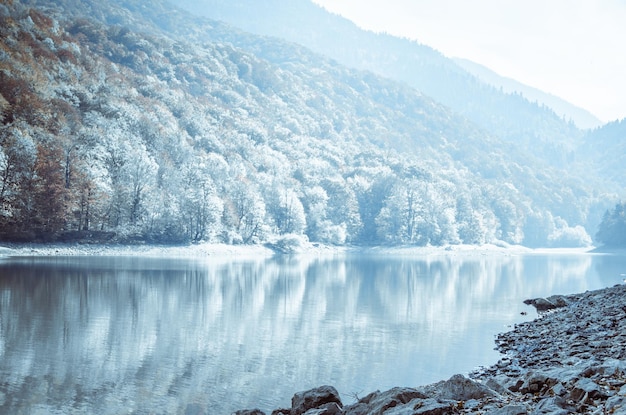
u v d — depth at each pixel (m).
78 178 140.50
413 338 31.94
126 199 144.25
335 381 22.92
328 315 41.62
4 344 29.31
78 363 25.75
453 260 158.38
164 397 20.91
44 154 140.50
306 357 27.27
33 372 24.06
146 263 100.62
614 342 21.69
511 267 118.81
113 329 34.22
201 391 21.67
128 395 21.11
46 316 38.53
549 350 23.41
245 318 39.59
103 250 130.25
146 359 26.72
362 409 13.30
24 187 127.12
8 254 112.19
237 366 25.47
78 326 34.94
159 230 148.62
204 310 43.16
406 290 61.91
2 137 137.62
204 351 28.61
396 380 22.89
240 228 177.88
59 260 99.19
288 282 69.88
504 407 11.36
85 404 20.05
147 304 45.66
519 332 31.77
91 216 138.75
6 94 170.50
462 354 27.14
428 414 11.75
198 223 158.50
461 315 41.78
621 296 40.31
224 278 73.44
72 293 51.16
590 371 13.88
